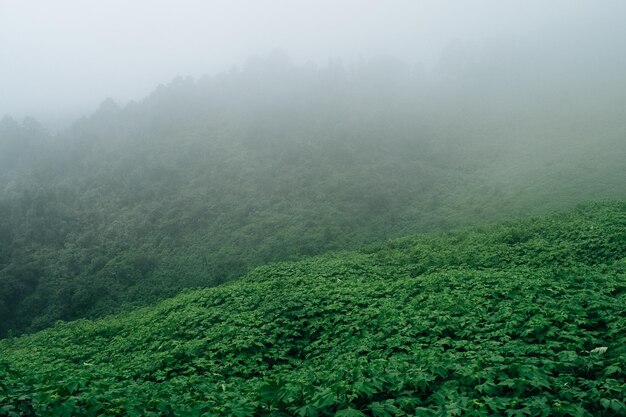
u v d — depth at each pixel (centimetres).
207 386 723
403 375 617
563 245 1709
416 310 1080
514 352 692
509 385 549
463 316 955
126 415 546
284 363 1009
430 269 1756
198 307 1544
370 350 886
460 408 488
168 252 6134
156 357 1053
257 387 641
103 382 728
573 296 976
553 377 579
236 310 1421
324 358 948
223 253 5450
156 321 1573
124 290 5259
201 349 1073
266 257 4844
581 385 564
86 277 5566
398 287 1414
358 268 2003
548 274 1280
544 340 775
